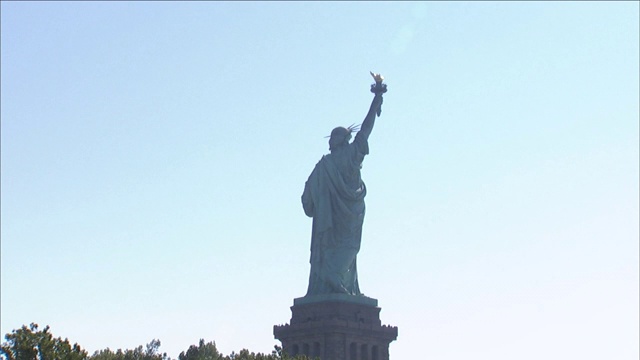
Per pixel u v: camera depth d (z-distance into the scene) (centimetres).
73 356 14012
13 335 13700
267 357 18225
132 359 18088
